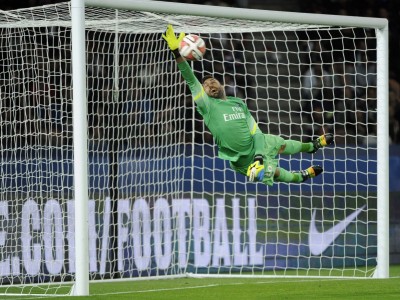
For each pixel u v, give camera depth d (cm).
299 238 4312
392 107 5528
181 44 2989
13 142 4034
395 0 6272
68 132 4203
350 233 4188
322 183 4378
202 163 4188
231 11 3400
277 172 3234
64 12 3494
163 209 4100
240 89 5625
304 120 5634
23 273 3750
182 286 3441
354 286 3262
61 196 3850
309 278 3775
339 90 5741
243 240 4234
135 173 4012
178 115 4553
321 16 3588
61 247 3819
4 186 3762
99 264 3888
